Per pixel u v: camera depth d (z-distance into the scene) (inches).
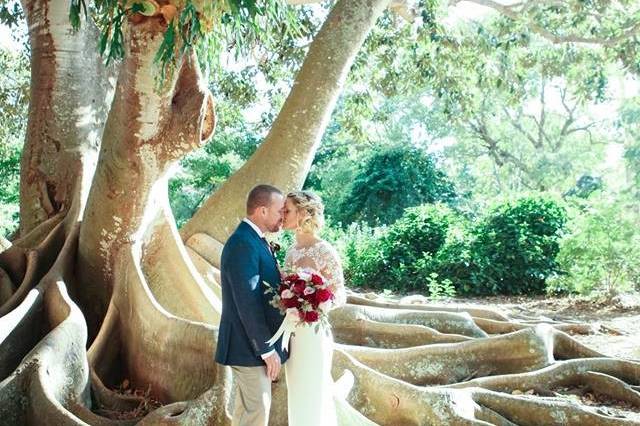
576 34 681.0
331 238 779.4
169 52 212.5
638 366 304.7
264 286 181.3
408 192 946.1
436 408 244.8
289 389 184.9
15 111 740.7
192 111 252.2
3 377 249.6
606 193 651.5
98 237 283.1
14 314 259.4
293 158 352.8
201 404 208.5
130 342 270.2
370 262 682.2
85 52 372.2
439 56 651.5
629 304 545.3
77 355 239.5
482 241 632.4
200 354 242.7
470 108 693.3
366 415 250.2
